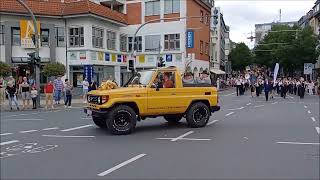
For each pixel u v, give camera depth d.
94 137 11.95
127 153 9.30
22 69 35.84
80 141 11.18
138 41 46.41
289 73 72.81
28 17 35.78
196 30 48.12
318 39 64.69
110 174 7.30
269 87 33.44
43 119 17.38
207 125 14.68
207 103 14.33
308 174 7.24
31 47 35.28
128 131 12.56
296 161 8.34
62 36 37.44
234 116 18.17
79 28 37.09
